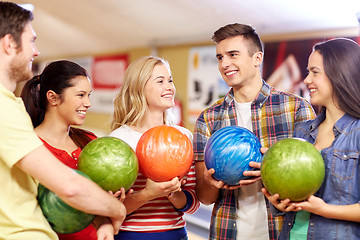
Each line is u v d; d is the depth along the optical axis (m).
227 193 1.96
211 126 2.10
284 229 1.56
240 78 1.94
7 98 1.20
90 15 6.59
